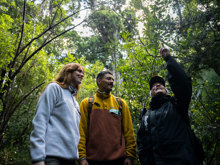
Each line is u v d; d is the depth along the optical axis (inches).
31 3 197.8
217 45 134.2
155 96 71.7
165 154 56.2
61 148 44.3
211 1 149.7
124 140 85.7
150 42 168.7
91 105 88.3
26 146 261.9
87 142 81.8
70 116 50.2
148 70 153.9
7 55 169.3
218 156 178.7
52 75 246.1
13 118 269.0
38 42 229.5
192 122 179.3
